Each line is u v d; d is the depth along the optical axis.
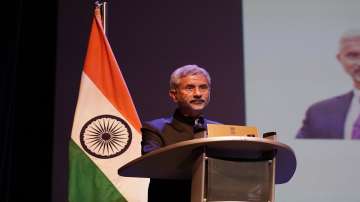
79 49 4.91
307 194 4.73
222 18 5.10
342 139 4.85
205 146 2.13
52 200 4.68
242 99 4.98
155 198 2.67
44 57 5.23
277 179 2.75
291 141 4.84
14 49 4.98
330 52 5.03
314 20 5.09
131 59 4.98
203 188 2.12
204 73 2.81
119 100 4.20
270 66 4.99
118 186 4.00
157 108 4.95
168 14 5.08
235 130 2.29
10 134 4.91
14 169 5.06
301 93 4.94
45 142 5.17
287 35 5.06
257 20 5.09
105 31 4.49
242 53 5.05
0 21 5.00
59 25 4.91
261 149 2.21
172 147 2.10
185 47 5.05
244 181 2.19
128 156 4.06
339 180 4.77
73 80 4.86
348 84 4.95
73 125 4.09
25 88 5.19
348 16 5.11
